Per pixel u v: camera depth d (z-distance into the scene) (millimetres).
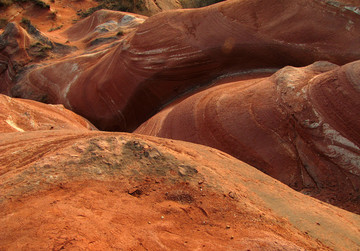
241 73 11555
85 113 15461
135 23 22328
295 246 2629
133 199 3117
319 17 9312
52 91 17781
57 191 3016
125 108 13867
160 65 12273
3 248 2139
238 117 7449
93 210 2770
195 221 2920
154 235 2549
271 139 6789
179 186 3455
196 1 29516
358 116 5703
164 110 11586
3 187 2973
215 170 3994
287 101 6852
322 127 6141
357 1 8734
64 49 21531
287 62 10289
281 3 10164
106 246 2250
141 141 4121
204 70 11914
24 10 31375
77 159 3539
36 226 2396
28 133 5137
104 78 14352
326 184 5918
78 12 32906
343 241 3125
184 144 5012
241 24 10719
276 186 4277
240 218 3037
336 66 7945
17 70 20375
